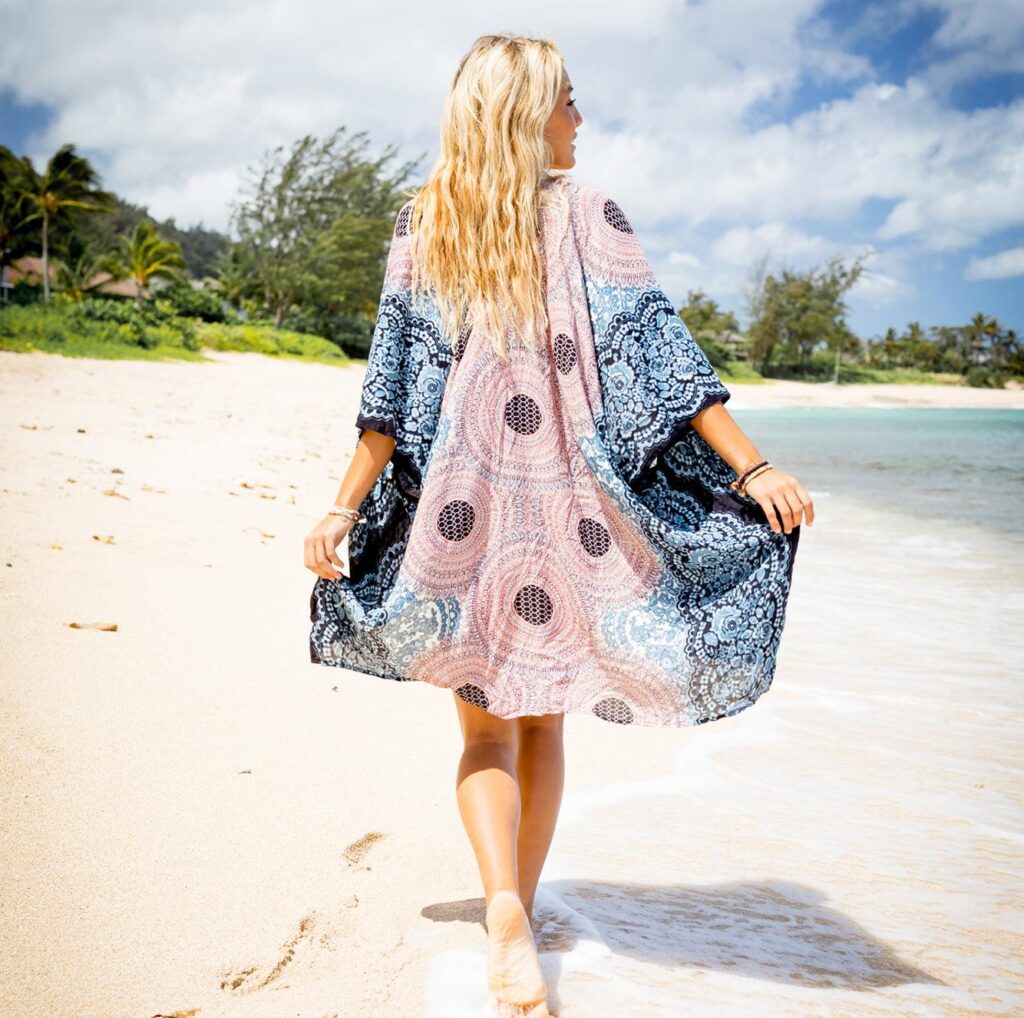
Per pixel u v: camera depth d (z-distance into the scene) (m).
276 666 3.23
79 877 1.93
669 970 1.80
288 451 9.61
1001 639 4.39
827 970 1.84
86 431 8.81
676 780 2.76
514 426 1.70
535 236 1.69
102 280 62.00
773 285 79.19
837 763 2.91
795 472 13.62
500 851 1.61
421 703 3.09
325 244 49.81
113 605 3.63
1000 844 2.41
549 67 1.69
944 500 10.09
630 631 1.70
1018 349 101.12
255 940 1.78
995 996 1.77
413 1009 1.61
